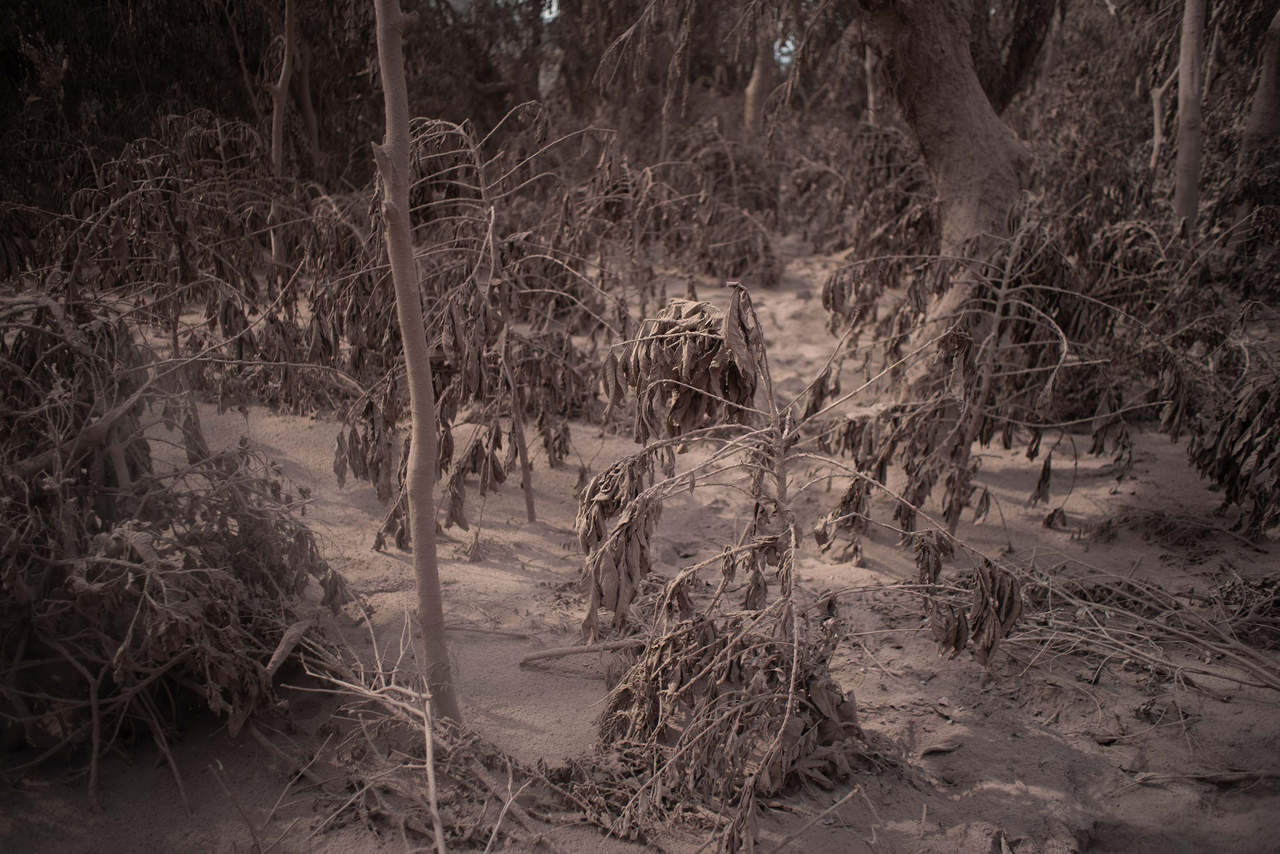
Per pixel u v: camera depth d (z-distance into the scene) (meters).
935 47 5.62
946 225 5.87
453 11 12.22
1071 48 13.12
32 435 3.25
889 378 6.33
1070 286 4.88
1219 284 7.52
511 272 4.91
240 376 4.72
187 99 9.05
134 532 2.91
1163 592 4.13
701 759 2.75
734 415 3.19
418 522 2.93
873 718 3.37
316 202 6.44
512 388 4.77
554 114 11.98
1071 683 3.58
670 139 11.94
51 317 3.31
